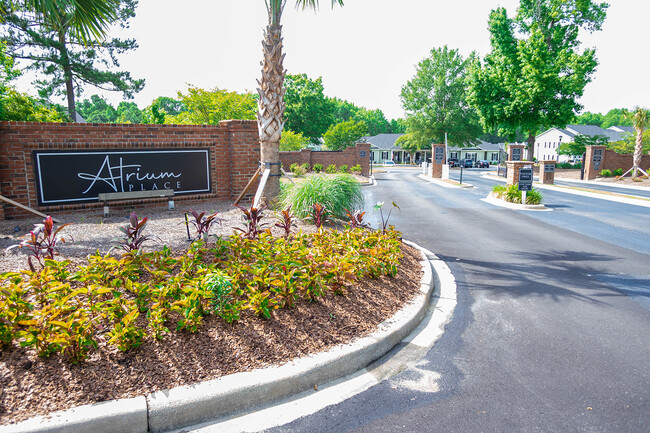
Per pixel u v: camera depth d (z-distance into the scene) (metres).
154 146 10.40
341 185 9.65
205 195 11.34
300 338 3.92
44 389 2.94
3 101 19.41
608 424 3.02
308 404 3.28
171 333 3.72
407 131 70.44
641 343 4.34
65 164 9.29
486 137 94.25
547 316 5.11
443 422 3.05
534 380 3.64
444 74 64.06
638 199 17.66
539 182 28.84
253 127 11.61
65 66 28.66
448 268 7.30
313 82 59.97
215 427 2.97
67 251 5.73
